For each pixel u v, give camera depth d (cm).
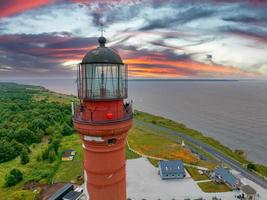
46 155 6188
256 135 10725
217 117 15125
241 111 17588
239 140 10000
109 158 1023
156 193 4616
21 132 7531
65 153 6475
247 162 6788
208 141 8662
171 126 10838
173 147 7444
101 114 988
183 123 13212
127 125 1032
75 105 1109
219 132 11256
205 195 4550
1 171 5609
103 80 1019
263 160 7794
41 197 4425
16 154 6500
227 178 4984
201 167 5897
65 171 5550
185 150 7188
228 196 4522
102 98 980
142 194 4575
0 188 4853
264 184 5131
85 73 1027
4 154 6222
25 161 6034
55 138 7531
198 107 19912
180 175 5238
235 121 13825
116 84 1045
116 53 1080
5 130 7756
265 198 4553
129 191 4675
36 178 5116
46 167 5697
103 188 1032
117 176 1050
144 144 7662
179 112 17125
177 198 4441
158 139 8369
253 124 12950
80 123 990
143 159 6350
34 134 7788
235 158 7050
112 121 977
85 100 1005
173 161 5488
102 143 997
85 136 1009
